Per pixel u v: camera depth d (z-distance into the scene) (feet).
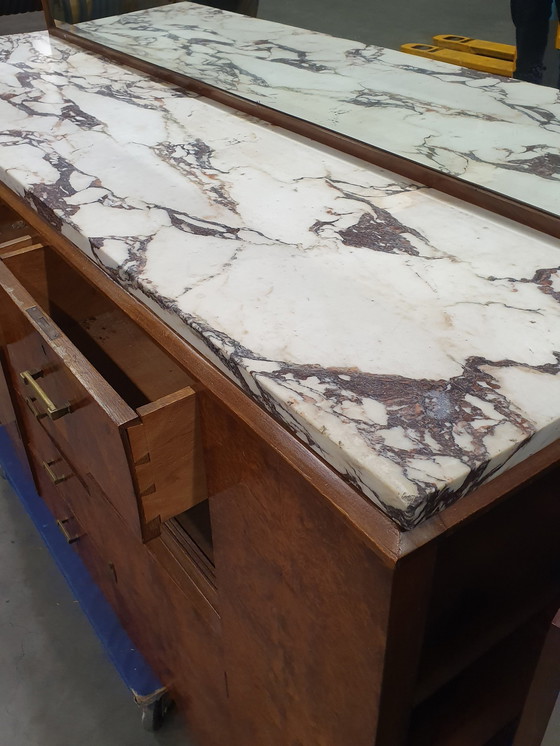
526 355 1.96
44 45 4.95
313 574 1.99
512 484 1.73
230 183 2.97
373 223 2.67
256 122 3.60
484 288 2.27
